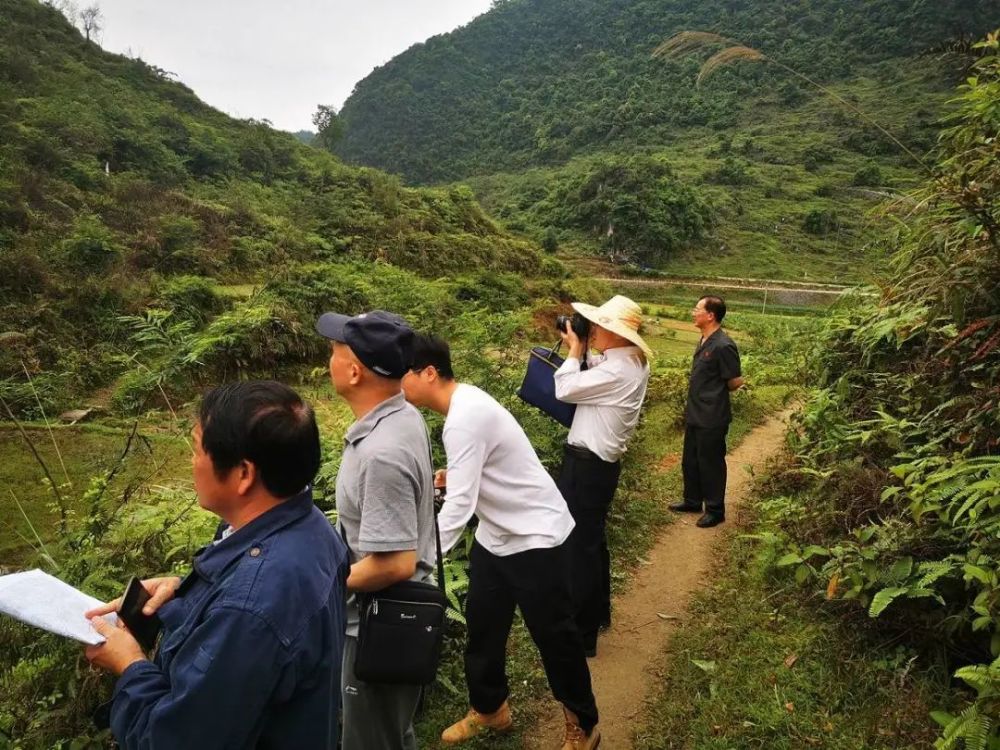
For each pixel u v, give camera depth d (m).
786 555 3.20
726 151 65.62
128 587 1.46
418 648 1.83
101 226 14.16
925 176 3.17
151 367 7.98
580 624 3.22
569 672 2.44
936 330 3.46
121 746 1.29
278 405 1.36
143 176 22.00
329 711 1.37
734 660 3.02
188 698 1.18
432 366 2.34
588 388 3.02
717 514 4.69
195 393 8.68
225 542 1.37
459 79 121.75
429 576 2.02
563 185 57.94
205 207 18.80
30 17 34.50
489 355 5.66
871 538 3.06
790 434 5.02
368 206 25.59
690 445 4.83
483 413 2.28
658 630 3.49
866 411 4.01
